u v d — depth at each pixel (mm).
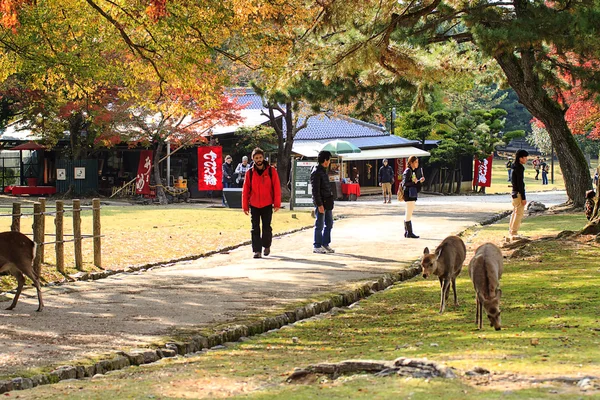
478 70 23641
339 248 16703
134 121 34969
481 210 29062
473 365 5730
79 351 7418
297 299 10547
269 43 17422
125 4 16375
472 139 50156
